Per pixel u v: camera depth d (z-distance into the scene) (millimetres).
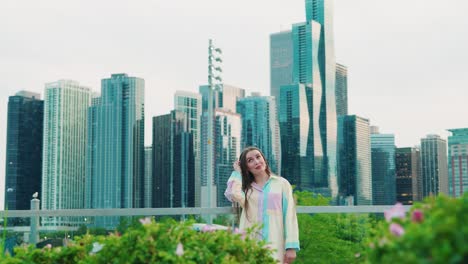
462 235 2035
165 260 3002
